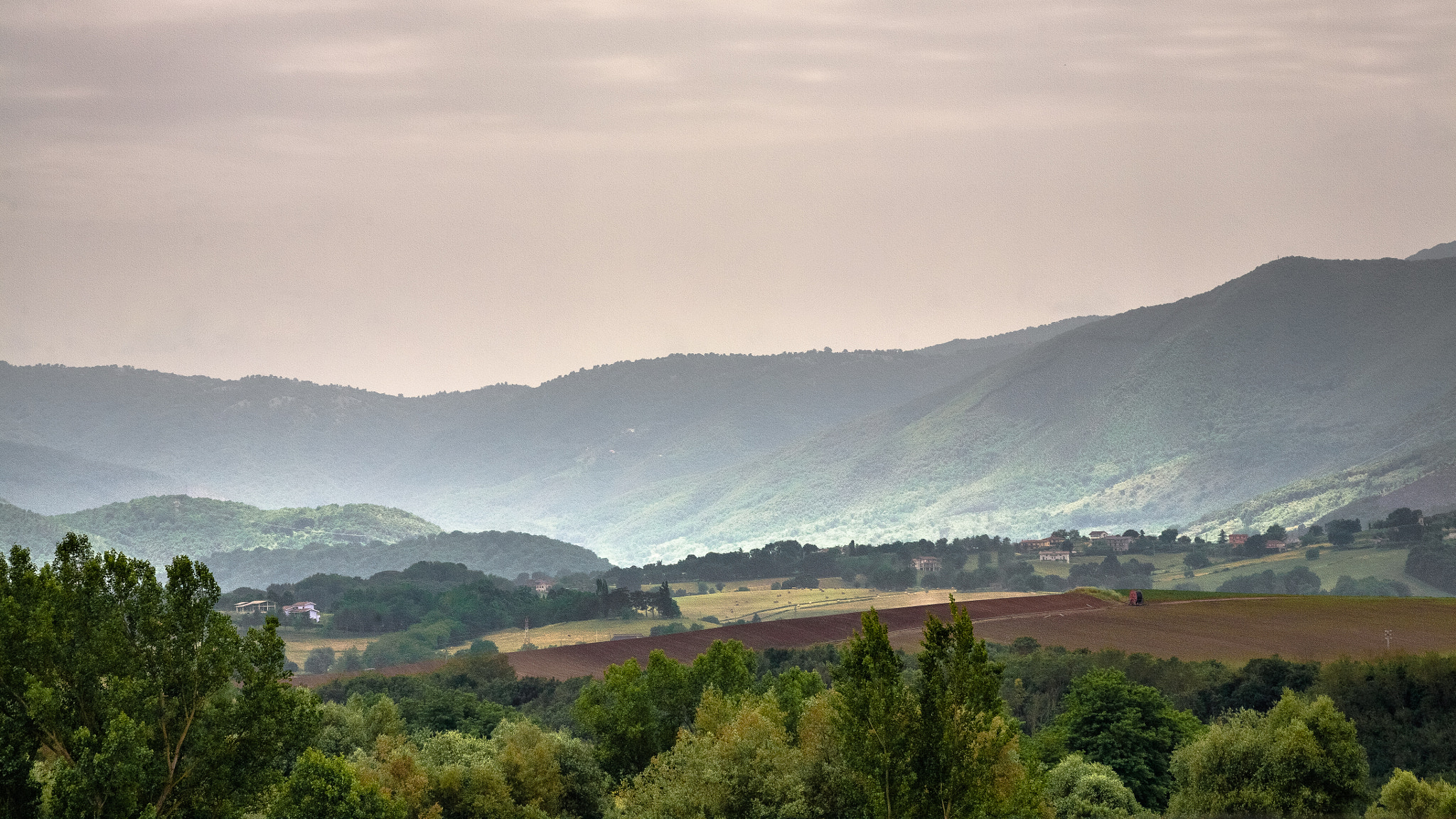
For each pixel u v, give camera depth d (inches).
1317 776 3339.1
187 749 2284.7
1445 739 4849.9
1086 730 4232.3
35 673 2176.4
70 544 2333.9
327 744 3794.3
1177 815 3496.6
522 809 3481.8
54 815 2075.5
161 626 2282.2
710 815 3208.7
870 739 2522.1
